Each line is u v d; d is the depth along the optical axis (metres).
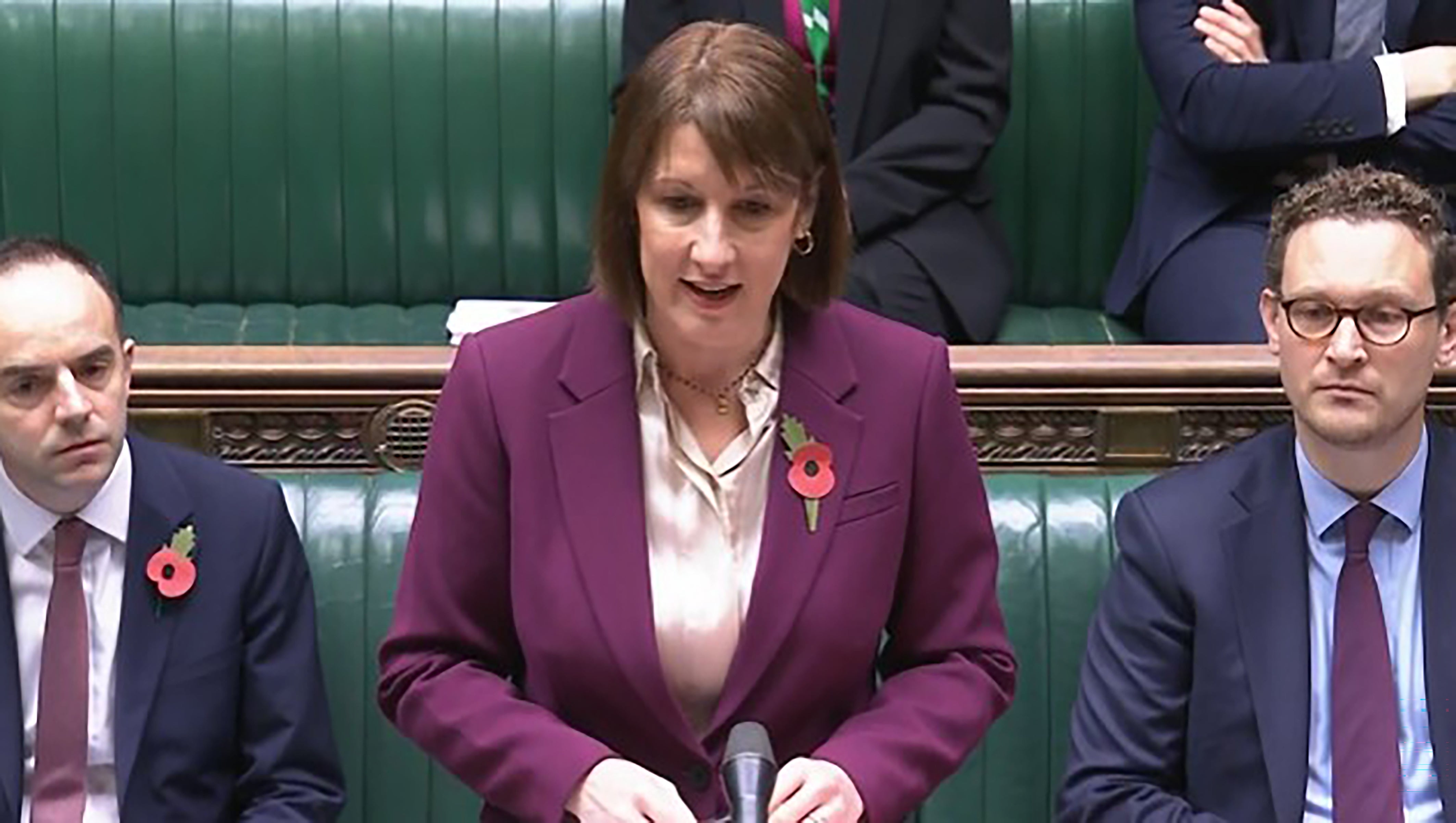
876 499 8.39
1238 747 9.43
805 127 7.85
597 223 8.23
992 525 9.18
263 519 9.95
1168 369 12.72
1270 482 9.62
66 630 9.61
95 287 9.31
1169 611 9.56
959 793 10.99
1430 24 14.28
